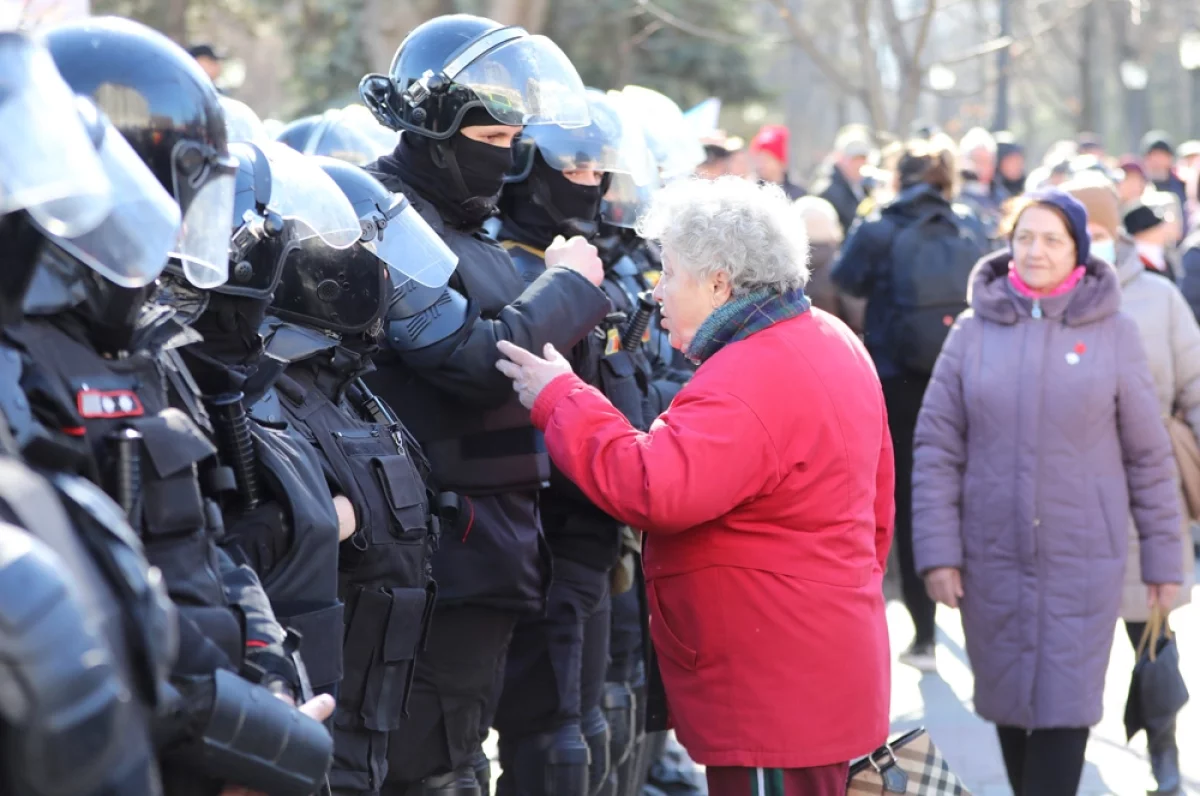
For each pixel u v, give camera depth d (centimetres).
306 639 288
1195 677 756
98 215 196
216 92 256
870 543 366
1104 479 507
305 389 332
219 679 223
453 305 388
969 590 519
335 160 368
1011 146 1575
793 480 349
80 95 237
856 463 357
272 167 306
